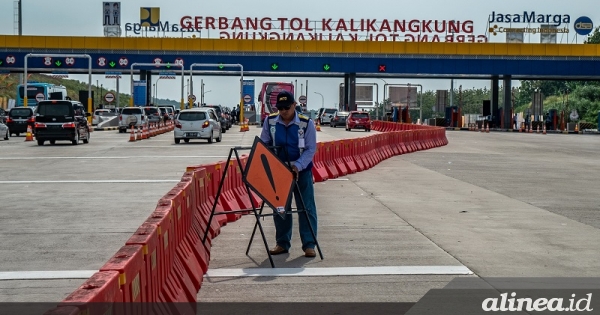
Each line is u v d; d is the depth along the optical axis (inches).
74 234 490.9
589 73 2994.6
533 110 3289.9
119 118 2279.8
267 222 551.2
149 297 246.4
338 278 373.7
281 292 346.9
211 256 426.6
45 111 1545.3
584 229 526.9
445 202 671.8
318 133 2369.6
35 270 388.5
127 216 567.8
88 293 175.2
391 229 518.9
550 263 410.3
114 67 2938.0
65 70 2940.5
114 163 1079.6
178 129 1633.9
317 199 688.4
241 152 1343.5
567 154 1478.8
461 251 441.4
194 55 2950.3
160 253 277.3
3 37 2896.2
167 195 346.3
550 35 3179.1
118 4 3171.8
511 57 2982.3
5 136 1822.1
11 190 740.0
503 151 1547.7
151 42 2933.1
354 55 2967.5
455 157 1330.0
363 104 3745.1
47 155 1252.5
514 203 670.5
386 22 3132.4
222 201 539.8
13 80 5182.1
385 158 1257.4
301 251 439.8
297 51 2950.3
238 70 2955.2
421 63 2984.7
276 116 414.9
